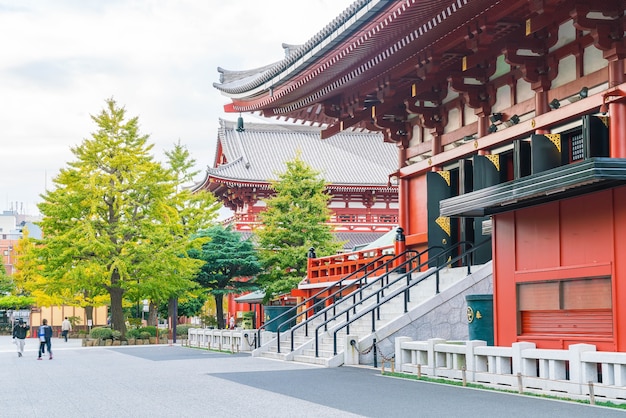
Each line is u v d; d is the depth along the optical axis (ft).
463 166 98.22
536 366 57.67
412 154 120.57
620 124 75.10
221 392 59.36
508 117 95.81
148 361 101.30
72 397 59.11
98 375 79.87
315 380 66.95
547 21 76.89
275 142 306.14
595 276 59.88
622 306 57.21
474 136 103.76
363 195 279.28
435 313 84.33
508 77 96.27
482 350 61.11
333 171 294.46
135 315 285.64
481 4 78.13
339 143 315.17
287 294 179.93
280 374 74.02
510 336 70.18
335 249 178.70
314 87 112.88
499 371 59.47
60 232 183.21
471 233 103.09
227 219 280.51
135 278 181.78
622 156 74.28
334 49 96.32
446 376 65.77
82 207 180.86
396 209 281.33
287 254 175.63
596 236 60.13
